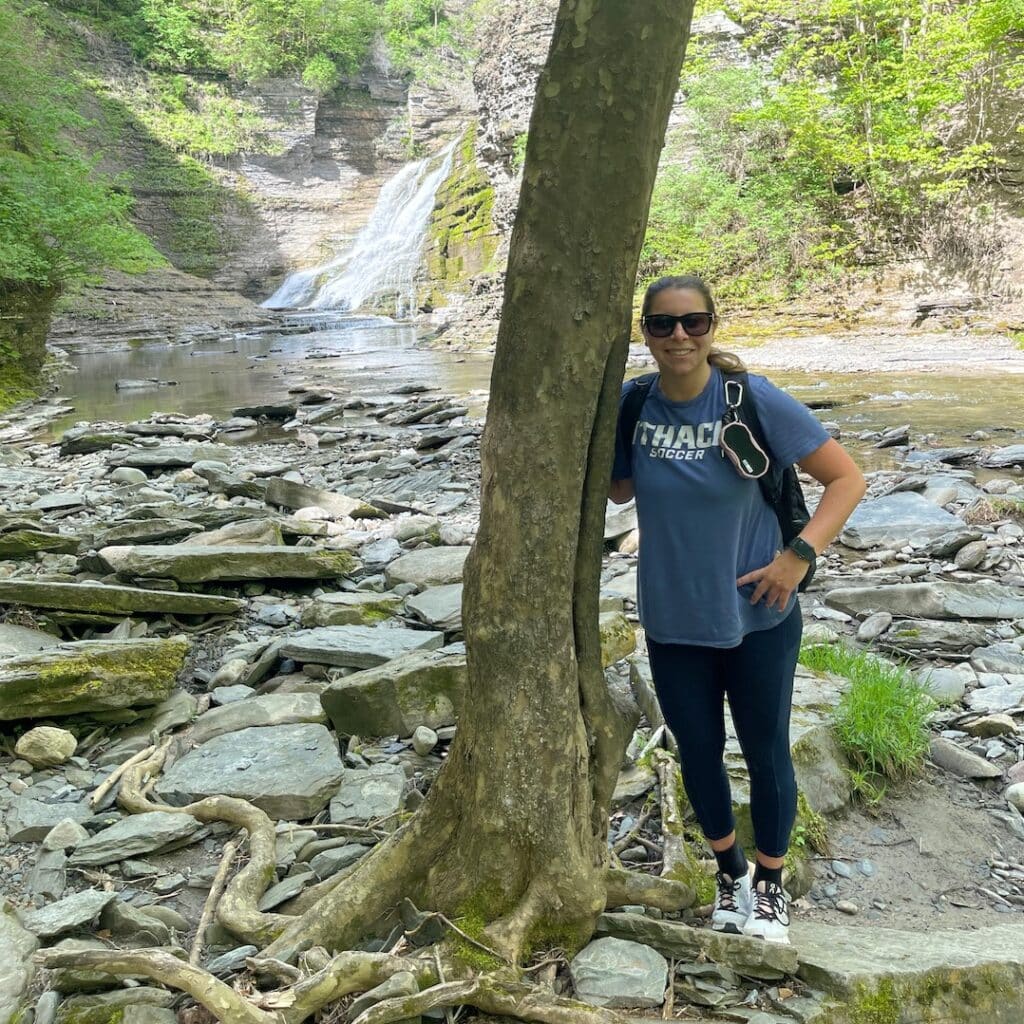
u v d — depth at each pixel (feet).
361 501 25.67
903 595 17.37
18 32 87.92
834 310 73.46
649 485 8.02
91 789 11.82
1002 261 69.77
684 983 8.07
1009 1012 8.03
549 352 7.55
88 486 30.01
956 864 10.43
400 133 165.68
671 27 6.89
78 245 65.62
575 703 8.26
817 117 79.30
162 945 8.85
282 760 11.76
